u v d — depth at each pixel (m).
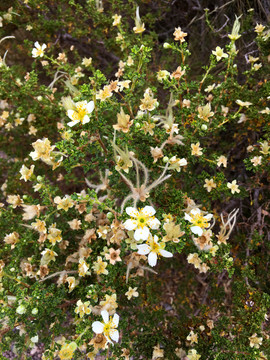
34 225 0.20
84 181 0.29
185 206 0.20
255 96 0.25
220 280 0.28
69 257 0.22
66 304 0.22
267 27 0.27
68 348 0.16
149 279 0.28
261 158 0.23
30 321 0.19
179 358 0.23
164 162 0.19
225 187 0.22
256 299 0.21
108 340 0.16
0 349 0.19
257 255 0.26
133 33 0.32
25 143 0.33
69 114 0.16
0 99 0.30
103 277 0.20
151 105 0.19
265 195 0.28
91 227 0.22
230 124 0.29
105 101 0.18
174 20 0.36
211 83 0.29
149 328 0.23
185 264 0.31
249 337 0.20
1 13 0.30
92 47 0.36
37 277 0.23
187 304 0.28
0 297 0.18
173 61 0.33
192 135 0.22
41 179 0.20
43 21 0.30
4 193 0.31
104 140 0.22
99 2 0.29
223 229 0.20
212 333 0.21
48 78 0.36
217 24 0.32
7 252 0.25
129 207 0.16
